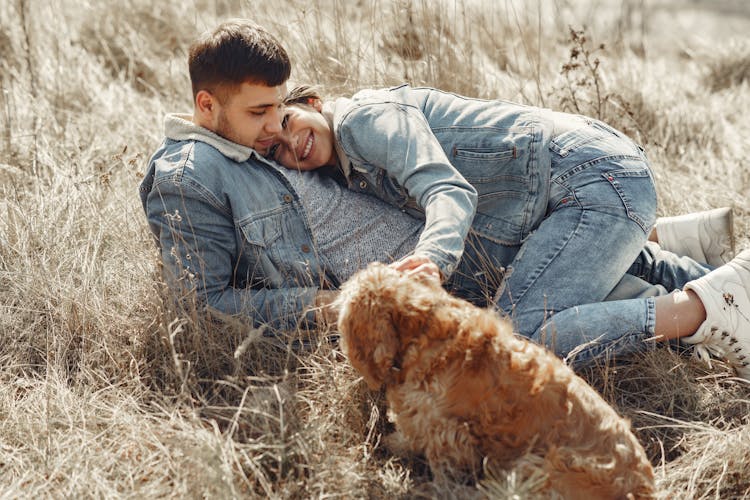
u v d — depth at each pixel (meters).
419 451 2.28
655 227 3.19
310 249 2.79
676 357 2.69
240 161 2.70
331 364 2.56
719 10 8.73
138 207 3.46
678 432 2.50
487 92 4.54
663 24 8.07
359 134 2.70
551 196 2.79
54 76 4.73
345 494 2.19
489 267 2.86
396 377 2.19
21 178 3.76
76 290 2.91
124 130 4.36
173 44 5.62
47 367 2.68
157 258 2.92
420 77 4.33
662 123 4.77
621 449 1.99
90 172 3.87
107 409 2.50
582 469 1.95
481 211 2.86
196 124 2.73
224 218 2.70
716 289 2.59
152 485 2.17
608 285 2.70
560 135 2.80
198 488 2.10
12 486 2.12
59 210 3.39
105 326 2.82
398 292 2.14
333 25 4.70
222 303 2.73
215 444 2.18
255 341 2.64
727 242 3.09
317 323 2.65
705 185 4.04
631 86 5.04
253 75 2.53
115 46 5.44
